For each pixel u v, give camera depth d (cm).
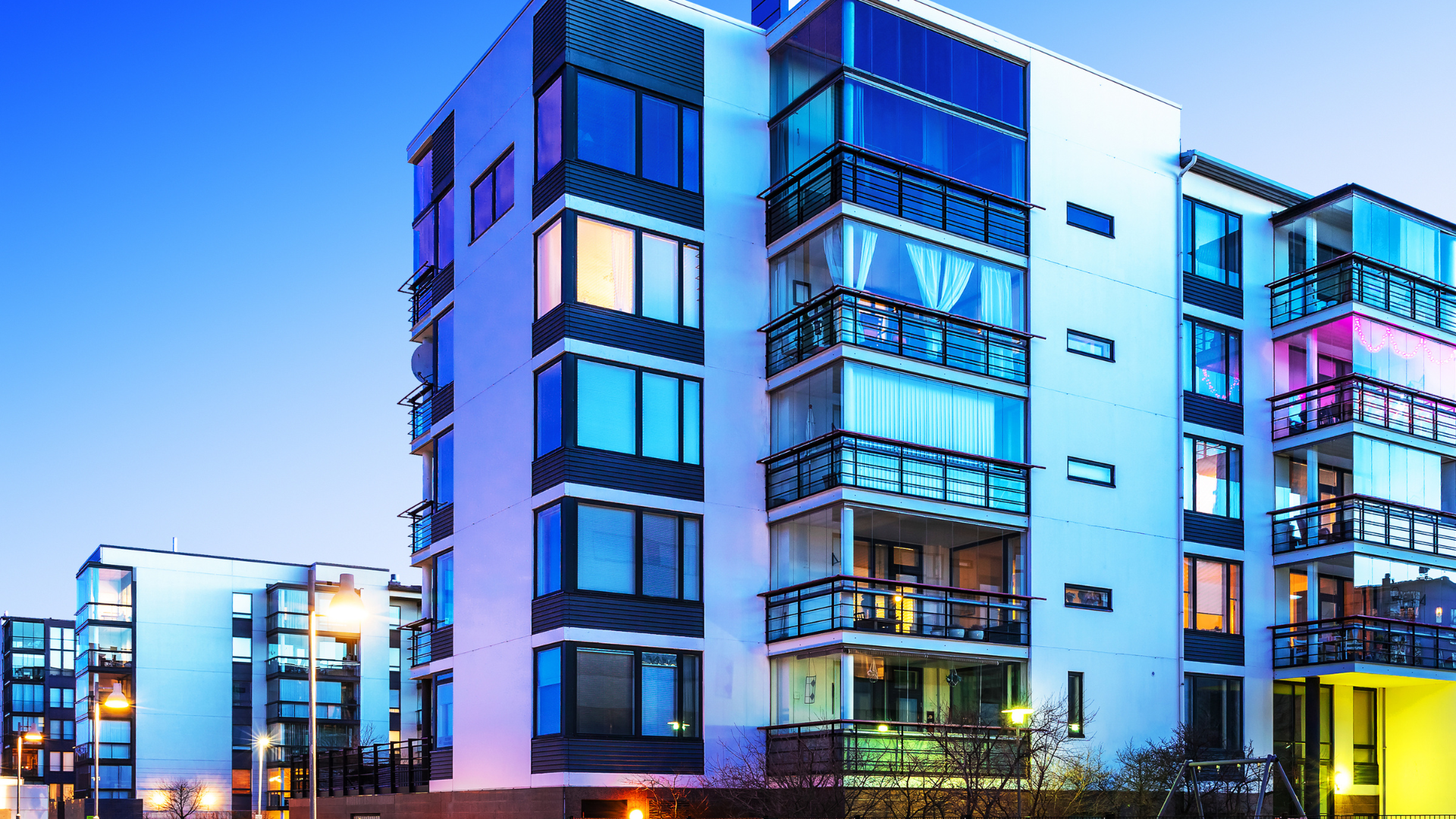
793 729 2973
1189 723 3356
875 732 2931
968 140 3303
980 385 3203
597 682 2823
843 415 2983
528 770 2889
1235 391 3659
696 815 2820
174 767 7900
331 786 4053
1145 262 3556
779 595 3055
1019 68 3438
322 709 8331
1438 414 3772
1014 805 2891
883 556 3100
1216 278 3694
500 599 3105
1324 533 3569
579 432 2906
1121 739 3234
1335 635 3566
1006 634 3127
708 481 3053
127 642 7981
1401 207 3744
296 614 8406
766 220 3259
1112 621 3291
